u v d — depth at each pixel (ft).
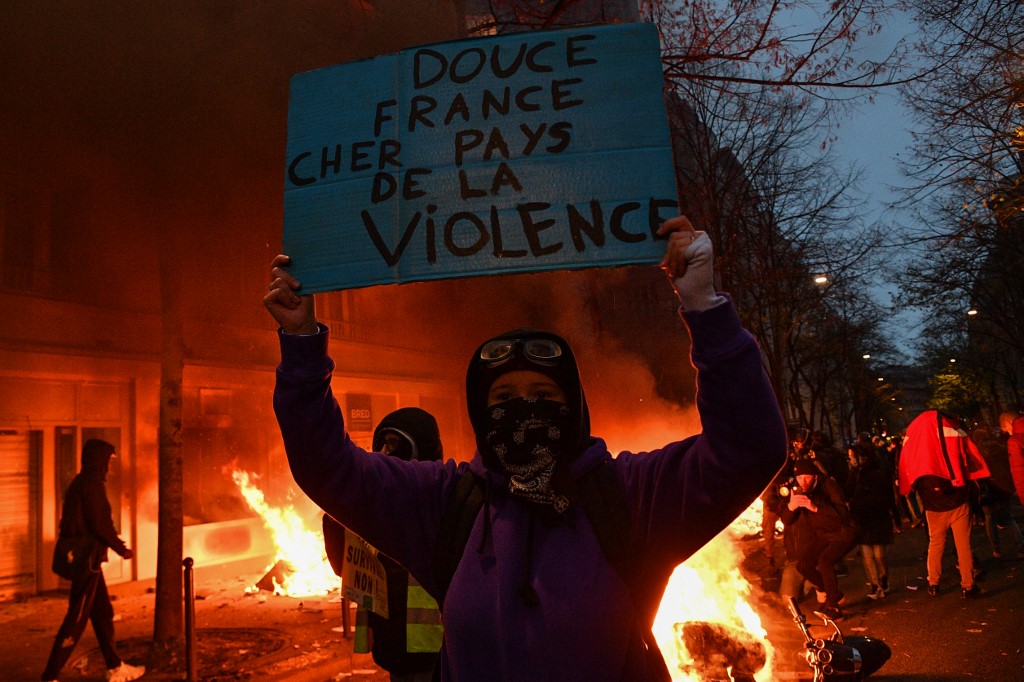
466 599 5.91
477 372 6.63
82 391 41.73
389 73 7.29
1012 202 43.16
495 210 6.72
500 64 7.11
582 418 6.44
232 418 50.29
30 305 39.32
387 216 6.88
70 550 23.98
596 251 6.46
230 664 26.03
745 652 16.08
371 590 12.69
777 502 34.35
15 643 30.66
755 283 78.28
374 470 6.53
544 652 5.53
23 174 39.65
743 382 5.35
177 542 26.81
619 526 5.87
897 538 52.37
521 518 6.07
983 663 21.98
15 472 39.14
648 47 6.91
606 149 6.70
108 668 24.85
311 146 7.25
